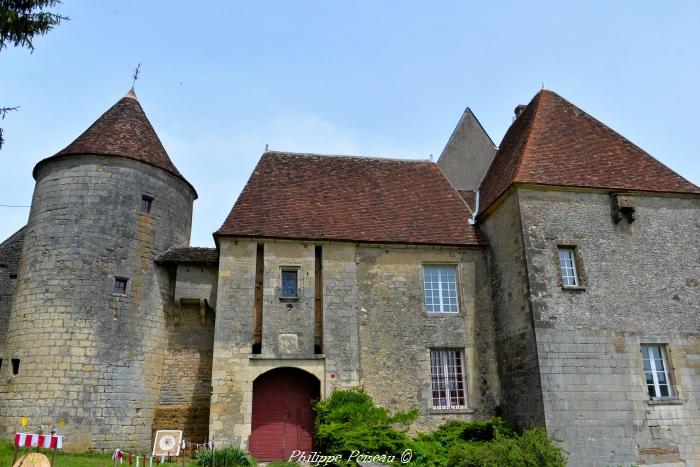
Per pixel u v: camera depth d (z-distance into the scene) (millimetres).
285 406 14516
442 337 15406
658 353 13750
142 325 15594
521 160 15289
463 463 10562
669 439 12883
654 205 14984
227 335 14312
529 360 13438
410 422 14180
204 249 17109
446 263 16297
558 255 14070
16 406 14109
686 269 14508
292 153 19172
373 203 17531
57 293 14852
